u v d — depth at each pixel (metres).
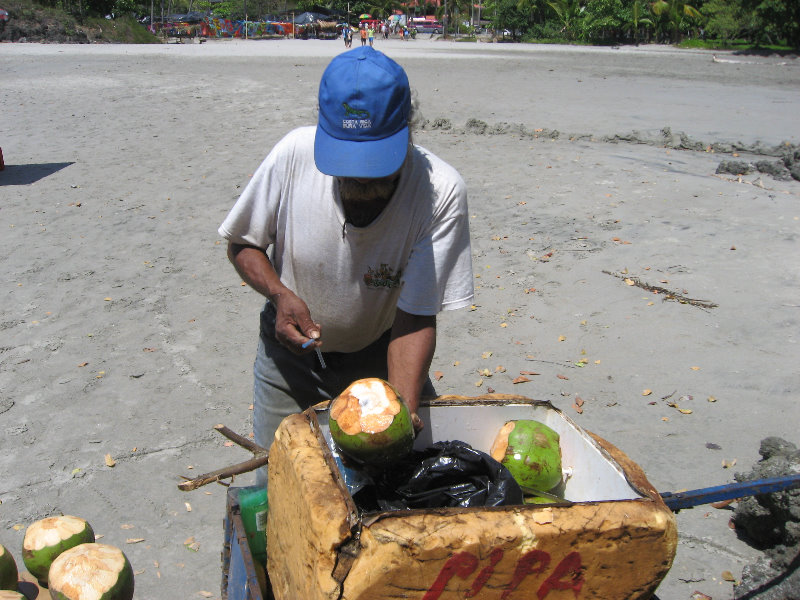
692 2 53.66
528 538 1.72
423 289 2.44
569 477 2.29
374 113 2.19
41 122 15.76
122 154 12.71
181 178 11.09
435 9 81.00
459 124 15.08
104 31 46.69
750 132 14.52
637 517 1.78
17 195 10.31
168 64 27.48
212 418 4.97
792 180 10.41
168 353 5.88
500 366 5.54
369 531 1.68
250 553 2.21
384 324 2.79
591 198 9.54
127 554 3.70
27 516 3.97
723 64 33.50
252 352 5.90
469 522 1.71
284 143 2.50
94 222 9.13
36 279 7.37
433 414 2.38
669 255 7.52
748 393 5.05
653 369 5.42
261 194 2.53
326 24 60.41
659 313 6.28
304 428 2.05
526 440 2.26
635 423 4.75
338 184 2.41
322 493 1.77
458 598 1.74
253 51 36.47
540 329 6.12
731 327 6.00
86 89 20.23
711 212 8.84
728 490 2.40
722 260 7.35
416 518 1.71
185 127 14.97
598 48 46.47
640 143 13.24
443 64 29.56
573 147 12.74
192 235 8.64
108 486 4.25
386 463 2.01
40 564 2.74
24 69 25.14
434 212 2.43
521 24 57.12
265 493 2.43
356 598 1.67
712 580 3.38
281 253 2.67
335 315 2.68
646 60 35.22
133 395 5.27
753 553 3.53
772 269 7.09
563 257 7.57
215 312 6.63
